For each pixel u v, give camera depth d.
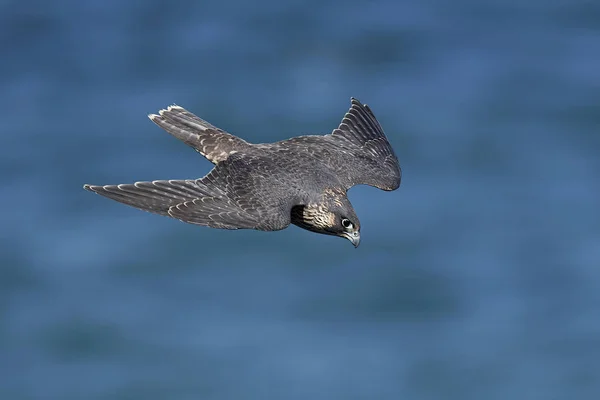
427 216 28.48
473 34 42.41
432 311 24.52
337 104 35.84
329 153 11.71
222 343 23.39
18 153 32.16
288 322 24.08
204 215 10.06
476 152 32.94
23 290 25.23
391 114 35.22
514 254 26.81
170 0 44.97
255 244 26.95
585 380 22.27
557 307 24.59
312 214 10.96
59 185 30.08
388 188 11.73
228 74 38.16
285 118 34.97
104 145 32.81
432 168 32.00
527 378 22.28
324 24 42.53
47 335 23.72
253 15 43.53
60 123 34.41
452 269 26.17
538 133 34.59
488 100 36.66
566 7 45.06
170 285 25.39
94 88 37.59
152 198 10.05
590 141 33.97
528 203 29.67
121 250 26.64
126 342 23.53
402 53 40.19
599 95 37.09
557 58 40.47
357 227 11.08
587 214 29.06
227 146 11.48
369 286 25.45
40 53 40.34
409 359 22.84
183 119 11.84
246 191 10.47
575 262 26.38
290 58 39.75
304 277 25.66
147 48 40.66
